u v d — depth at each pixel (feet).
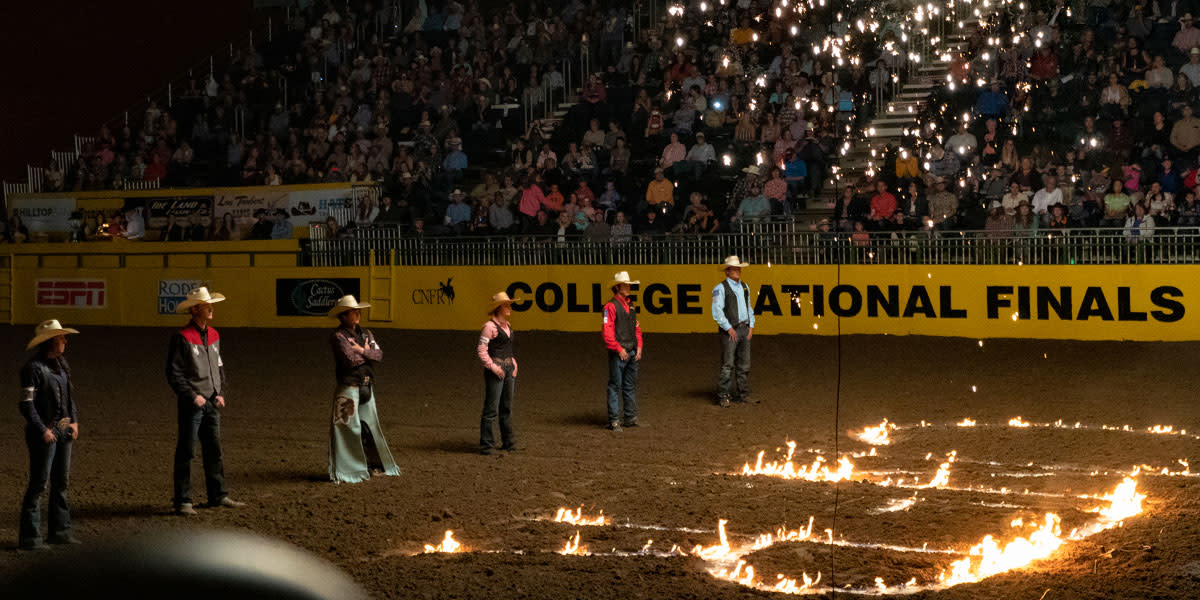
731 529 26.35
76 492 31.76
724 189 81.61
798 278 68.69
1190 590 20.66
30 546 25.36
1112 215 66.59
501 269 76.84
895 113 85.20
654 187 79.97
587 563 23.52
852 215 72.74
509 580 22.27
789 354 60.95
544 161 86.94
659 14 100.12
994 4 89.35
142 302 88.02
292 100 107.76
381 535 26.37
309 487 32.01
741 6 91.86
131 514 28.96
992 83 80.23
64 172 104.37
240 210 92.99
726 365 45.80
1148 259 63.00
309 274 82.79
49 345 26.05
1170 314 60.13
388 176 92.07
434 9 110.32
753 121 83.51
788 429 40.42
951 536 25.22
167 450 38.40
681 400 47.73
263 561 3.70
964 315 65.00
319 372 59.52
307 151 97.25
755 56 88.53
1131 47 79.36
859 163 81.41
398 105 97.55
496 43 102.01
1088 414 41.96
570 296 74.84
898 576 22.18
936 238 66.54
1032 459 34.06
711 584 21.83
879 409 44.32
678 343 66.85
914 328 66.18
